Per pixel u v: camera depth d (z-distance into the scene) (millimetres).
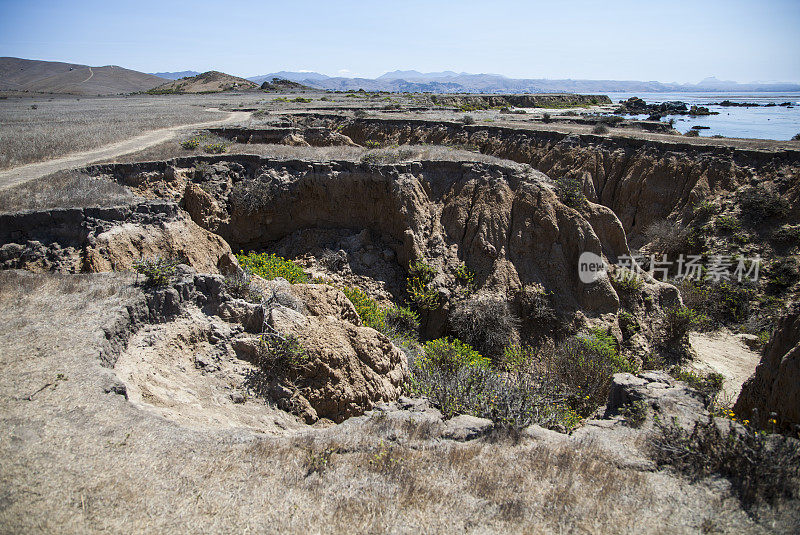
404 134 45781
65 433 6883
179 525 5699
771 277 23641
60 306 10164
